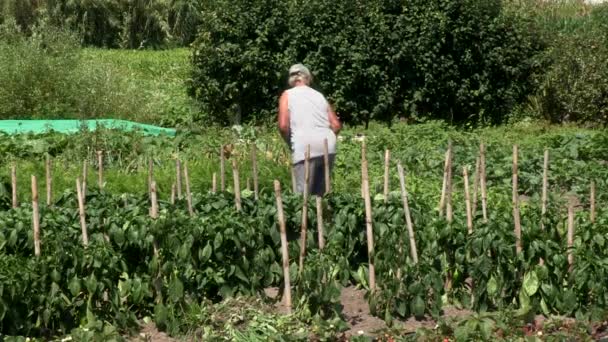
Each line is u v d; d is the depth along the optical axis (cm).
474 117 1798
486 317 679
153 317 707
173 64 2558
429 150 1365
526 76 1827
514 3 1867
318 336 669
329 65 1727
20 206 758
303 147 923
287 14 1712
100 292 674
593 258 715
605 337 694
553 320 703
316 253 729
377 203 756
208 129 1456
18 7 3331
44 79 1680
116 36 3469
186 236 695
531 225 729
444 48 1766
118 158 1228
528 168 1252
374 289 723
